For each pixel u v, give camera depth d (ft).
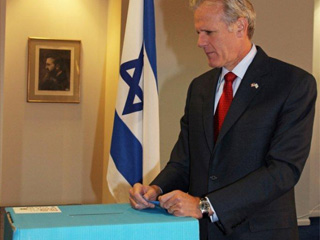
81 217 4.28
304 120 5.39
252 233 5.39
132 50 8.64
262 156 5.43
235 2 5.56
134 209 4.91
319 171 17.95
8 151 17.51
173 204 4.66
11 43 17.38
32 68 17.46
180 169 6.16
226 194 4.99
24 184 17.61
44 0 17.53
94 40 17.76
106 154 16.80
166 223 4.09
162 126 12.13
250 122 5.50
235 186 5.06
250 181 5.09
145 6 8.66
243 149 5.48
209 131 5.82
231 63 5.85
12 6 17.37
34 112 17.61
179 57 12.20
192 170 5.95
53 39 17.48
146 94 8.50
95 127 17.87
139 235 4.01
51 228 3.78
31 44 17.40
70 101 17.66
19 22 17.42
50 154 17.71
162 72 12.14
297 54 13.96
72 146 17.80
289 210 5.59
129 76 8.63
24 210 4.58
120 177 8.58
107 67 17.30
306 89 5.51
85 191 17.89
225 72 6.01
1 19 14.16
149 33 8.59
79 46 17.63
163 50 12.14
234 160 5.51
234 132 5.56
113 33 15.84
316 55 18.04
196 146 5.94
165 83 12.15
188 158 6.24
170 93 12.16
